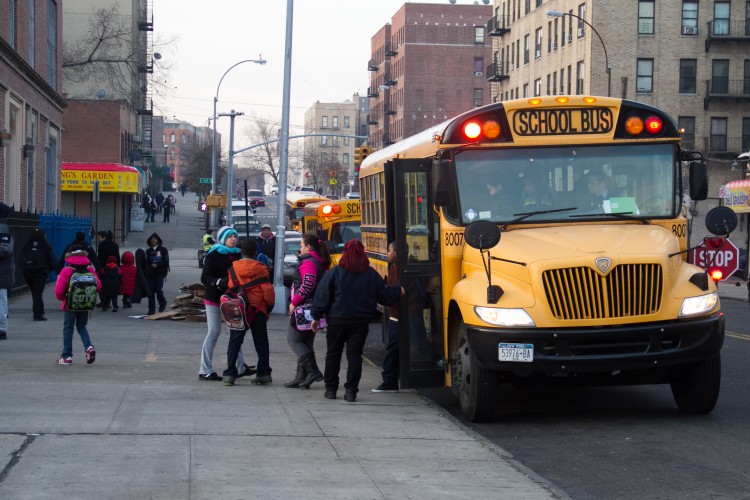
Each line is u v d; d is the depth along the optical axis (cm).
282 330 2011
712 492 736
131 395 1084
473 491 709
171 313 2111
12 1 3028
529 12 7088
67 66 5666
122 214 6191
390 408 1068
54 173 4034
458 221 1036
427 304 1097
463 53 10975
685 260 1041
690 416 1041
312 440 868
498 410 1099
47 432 849
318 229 2786
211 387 1180
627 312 936
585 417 1048
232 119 5178
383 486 714
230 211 5091
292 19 2447
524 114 1045
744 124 6019
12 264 1667
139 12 7588
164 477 707
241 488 686
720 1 5944
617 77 5925
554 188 1039
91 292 1342
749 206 4222
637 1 5931
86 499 641
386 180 1152
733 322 2245
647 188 1045
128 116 6931
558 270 936
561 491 718
